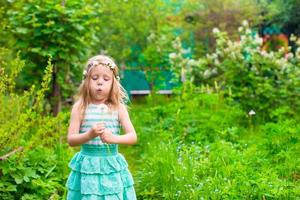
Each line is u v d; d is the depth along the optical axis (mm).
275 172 5496
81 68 8602
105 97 4156
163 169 5562
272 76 9570
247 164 5742
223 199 5035
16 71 5523
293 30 14297
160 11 12891
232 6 13406
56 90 7988
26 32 7469
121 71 13125
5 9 8656
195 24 13484
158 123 8195
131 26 12453
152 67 11914
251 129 8203
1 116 5293
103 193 3949
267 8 13930
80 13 7633
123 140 3971
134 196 4176
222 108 8586
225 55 9992
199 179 5523
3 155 5074
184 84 9000
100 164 4004
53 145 6094
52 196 5012
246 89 9281
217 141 6637
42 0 7641
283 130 6699
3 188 4914
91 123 4090
